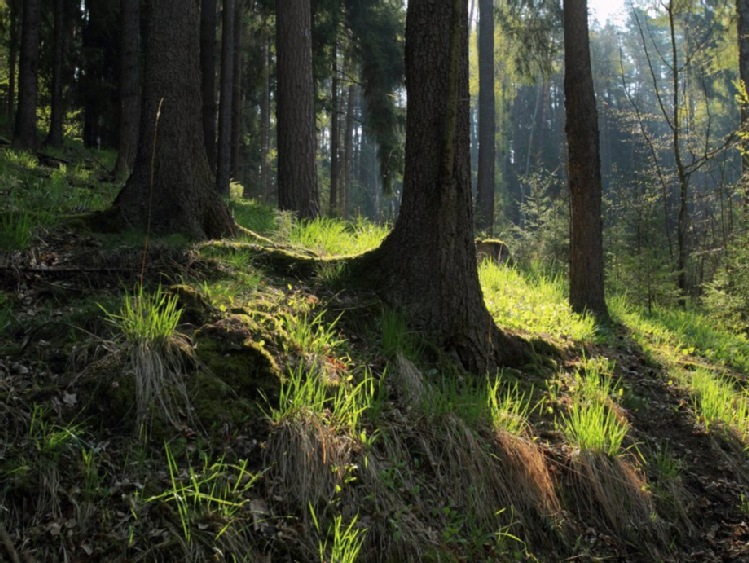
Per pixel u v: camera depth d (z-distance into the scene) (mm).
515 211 45969
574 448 4805
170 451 3615
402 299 5492
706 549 4613
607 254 12867
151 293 4738
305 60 10344
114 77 20406
